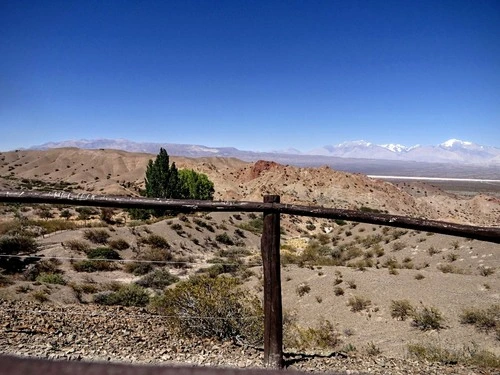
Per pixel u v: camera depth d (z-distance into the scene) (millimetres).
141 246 30469
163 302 8609
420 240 28391
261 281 20719
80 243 26859
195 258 31641
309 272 22766
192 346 6297
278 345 4898
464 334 13148
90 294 17453
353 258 30797
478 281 17688
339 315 16766
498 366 6219
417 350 10148
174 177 63781
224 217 51469
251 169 171375
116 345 6059
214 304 7227
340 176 153375
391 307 16047
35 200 4453
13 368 602
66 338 6180
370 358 5980
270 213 4727
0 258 19484
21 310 8062
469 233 4250
